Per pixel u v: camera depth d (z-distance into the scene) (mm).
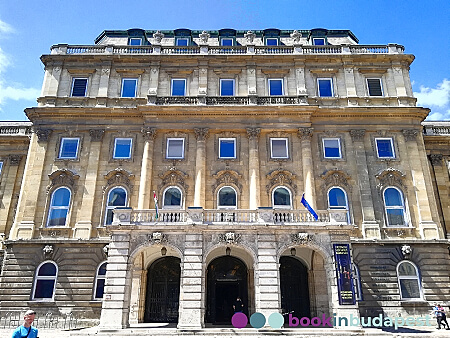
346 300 20609
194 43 36094
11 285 26219
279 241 21828
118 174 29453
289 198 29078
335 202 29047
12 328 24172
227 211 22719
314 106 30094
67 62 33031
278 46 33594
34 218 28047
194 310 20125
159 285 26656
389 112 30656
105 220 28422
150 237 21828
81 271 26594
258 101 31188
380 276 26484
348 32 36812
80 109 30641
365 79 32688
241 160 29922
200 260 21141
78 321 25422
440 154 33000
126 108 30656
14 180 32562
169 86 32406
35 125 30625
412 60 33062
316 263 25109
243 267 26672
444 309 25797
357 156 29891
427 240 27203
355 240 27047
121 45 34094
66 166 29672
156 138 30500
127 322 20688
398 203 29094
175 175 29359
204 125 30516
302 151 29859
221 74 32719
